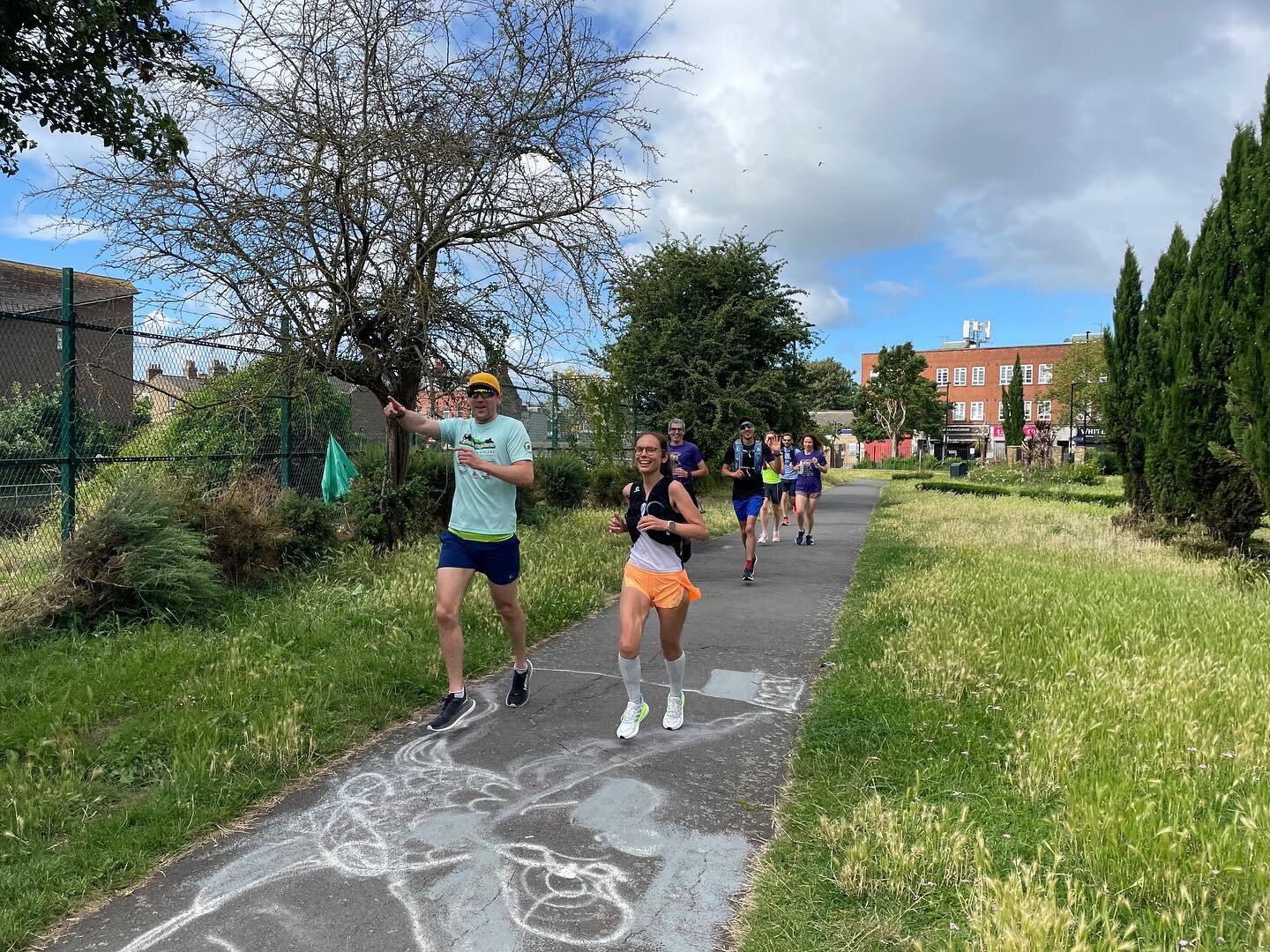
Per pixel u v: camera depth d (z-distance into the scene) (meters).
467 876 2.85
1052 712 4.07
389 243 7.88
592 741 4.11
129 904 2.68
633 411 20.17
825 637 6.27
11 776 3.32
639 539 4.22
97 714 4.05
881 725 4.13
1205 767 3.41
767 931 2.48
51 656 4.82
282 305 7.47
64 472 6.50
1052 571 8.38
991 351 81.12
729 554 11.02
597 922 2.57
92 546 5.54
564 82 7.96
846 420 84.25
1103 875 2.67
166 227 7.02
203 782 3.46
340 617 5.86
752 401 20.55
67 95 4.57
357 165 7.47
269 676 4.59
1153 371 11.55
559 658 5.65
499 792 3.52
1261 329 7.84
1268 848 2.74
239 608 6.12
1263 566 8.37
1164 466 11.38
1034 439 36.62
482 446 4.41
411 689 4.72
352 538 8.48
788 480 15.01
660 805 3.40
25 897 2.63
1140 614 6.18
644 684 5.05
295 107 7.40
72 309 6.59
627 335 19.97
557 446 16.05
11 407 6.59
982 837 2.92
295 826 3.22
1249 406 7.99
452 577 4.30
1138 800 3.04
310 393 8.66
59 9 4.29
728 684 5.07
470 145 7.73
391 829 3.19
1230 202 9.72
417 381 8.78
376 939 2.49
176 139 4.92
